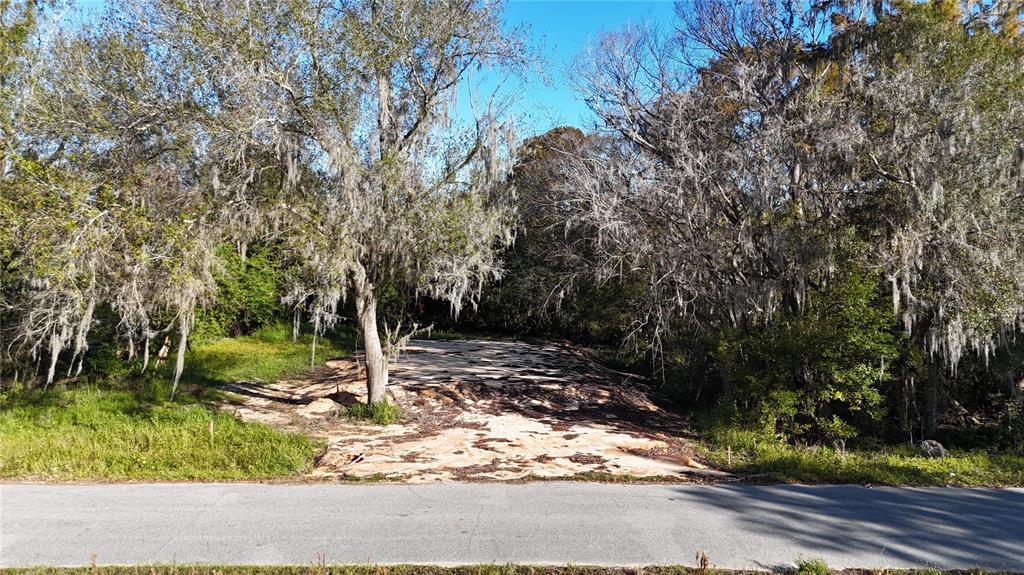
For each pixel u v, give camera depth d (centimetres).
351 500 644
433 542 530
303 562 486
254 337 2172
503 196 1169
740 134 1323
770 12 1441
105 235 891
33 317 972
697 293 1247
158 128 965
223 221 974
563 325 2519
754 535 562
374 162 1024
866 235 1153
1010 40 1412
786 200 1226
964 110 1064
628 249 1298
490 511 614
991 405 1466
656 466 867
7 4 1106
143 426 948
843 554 521
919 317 1146
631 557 506
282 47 970
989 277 1016
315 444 945
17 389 1152
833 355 1047
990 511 645
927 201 1013
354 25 1005
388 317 2123
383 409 1151
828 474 793
